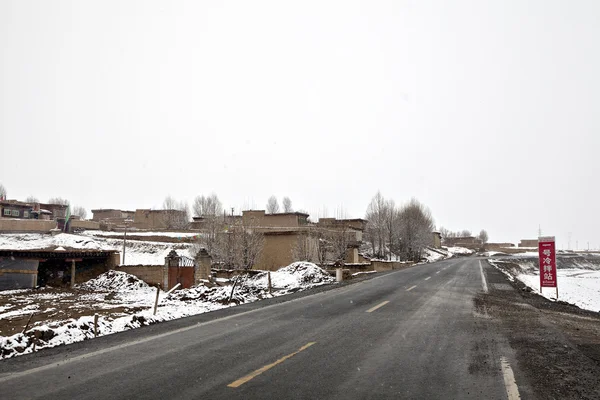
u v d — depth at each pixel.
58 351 8.75
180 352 8.66
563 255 99.88
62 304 20.91
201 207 64.62
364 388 6.45
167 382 6.68
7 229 42.53
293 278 26.86
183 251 44.62
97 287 29.47
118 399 5.93
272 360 8.05
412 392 6.29
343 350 8.89
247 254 37.16
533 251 125.38
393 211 71.12
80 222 54.12
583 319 13.65
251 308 15.31
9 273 28.08
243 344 9.43
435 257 84.00
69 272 31.30
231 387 6.45
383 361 8.02
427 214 90.56
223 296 18.14
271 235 42.75
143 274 31.14
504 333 10.77
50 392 6.19
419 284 24.91
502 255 103.56
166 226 65.00
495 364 7.84
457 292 20.62
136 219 66.44
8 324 14.56
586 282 44.47
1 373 7.14
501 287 23.31
